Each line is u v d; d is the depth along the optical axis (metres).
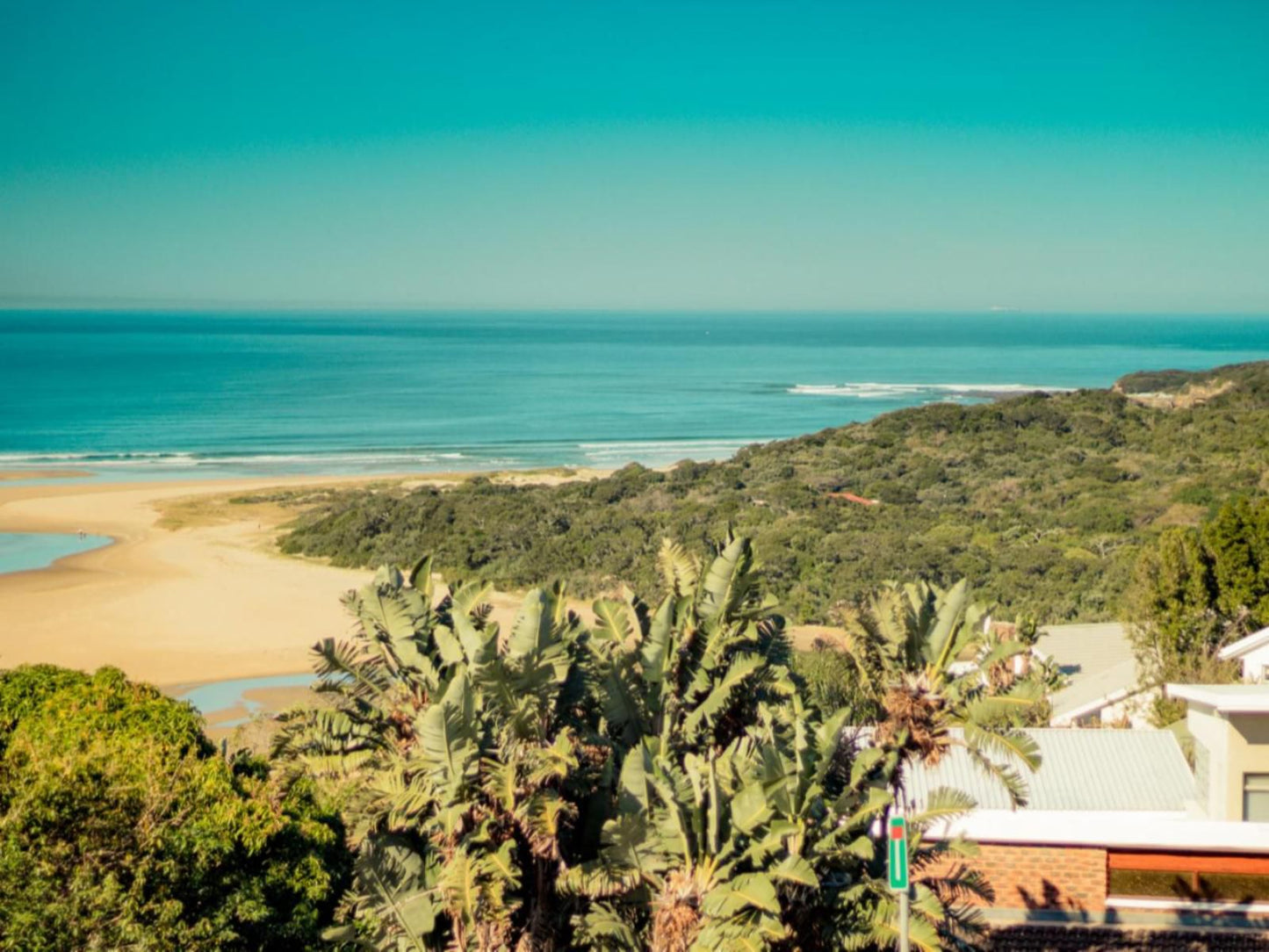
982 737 12.06
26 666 17.61
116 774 11.30
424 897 11.26
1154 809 15.77
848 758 11.80
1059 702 24.83
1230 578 24.02
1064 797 16.03
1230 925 13.20
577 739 12.12
